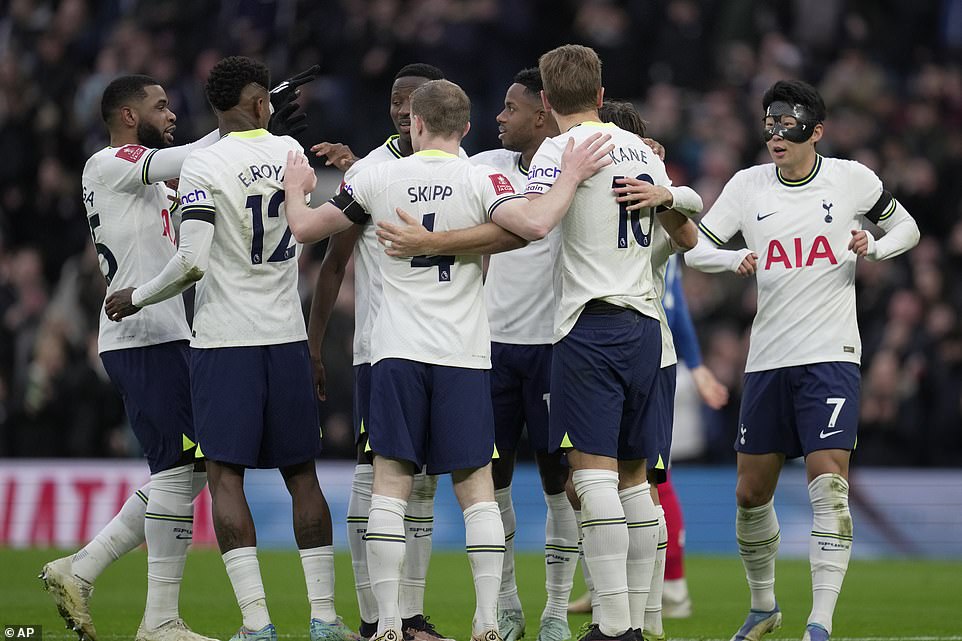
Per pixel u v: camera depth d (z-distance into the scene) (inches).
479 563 837.2
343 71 2219.5
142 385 946.1
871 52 2455.7
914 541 1790.1
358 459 959.6
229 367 885.8
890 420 1845.5
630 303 852.6
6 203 2246.6
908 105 2364.7
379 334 848.9
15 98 2292.1
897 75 2455.7
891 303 1932.8
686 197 873.5
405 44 2191.2
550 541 989.8
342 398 1843.0
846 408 927.7
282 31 2282.2
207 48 2329.0
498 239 833.5
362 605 954.7
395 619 828.6
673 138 2166.6
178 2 2365.9
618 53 2308.1
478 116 2210.9
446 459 838.5
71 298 1961.1
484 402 851.4
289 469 923.4
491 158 1034.1
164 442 942.4
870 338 1910.7
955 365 1873.8
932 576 1549.0
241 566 873.5
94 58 2378.2
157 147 989.2
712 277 1931.6
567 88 870.4
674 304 1219.9
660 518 916.0
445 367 839.1
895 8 2487.7
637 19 2341.3
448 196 841.5
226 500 884.0
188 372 956.6
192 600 1256.8
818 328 943.7
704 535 1792.6
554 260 901.2
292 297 911.0
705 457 1825.8
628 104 996.6
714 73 2329.0
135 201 958.4
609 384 847.1
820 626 896.9
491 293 1013.2
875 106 2282.2
